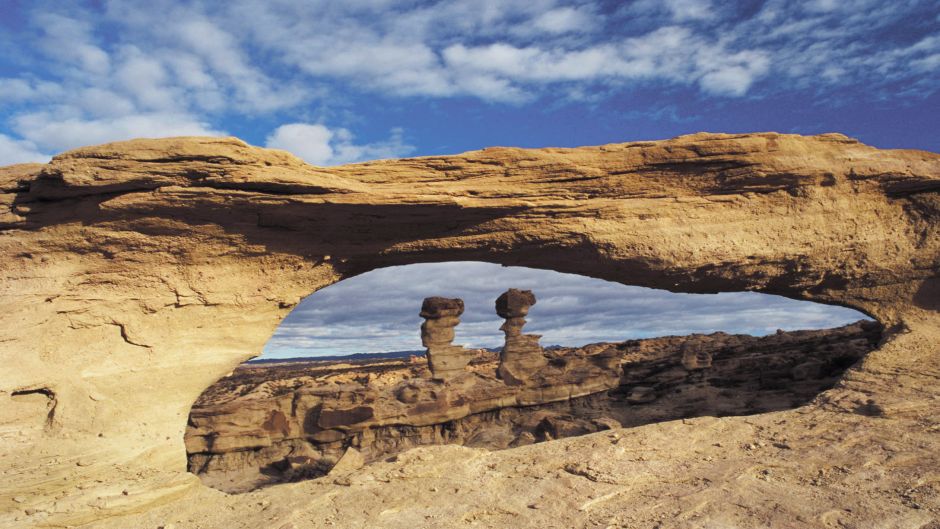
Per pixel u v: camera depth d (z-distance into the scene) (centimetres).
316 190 1491
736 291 2077
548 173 1734
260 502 1191
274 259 1642
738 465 1177
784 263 1966
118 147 1362
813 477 1088
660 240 1797
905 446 1202
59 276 1420
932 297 2059
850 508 936
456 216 1669
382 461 1391
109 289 1476
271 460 2805
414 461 1323
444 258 1839
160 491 1259
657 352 4069
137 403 1441
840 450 1217
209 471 2686
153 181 1382
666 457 1252
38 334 1368
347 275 1838
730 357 3441
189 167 1384
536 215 1725
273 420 2862
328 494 1169
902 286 2094
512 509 1019
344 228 1638
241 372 7038
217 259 1579
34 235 1412
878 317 2114
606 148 1802
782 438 1337
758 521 909
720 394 3083
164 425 1455
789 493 1019
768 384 3011
